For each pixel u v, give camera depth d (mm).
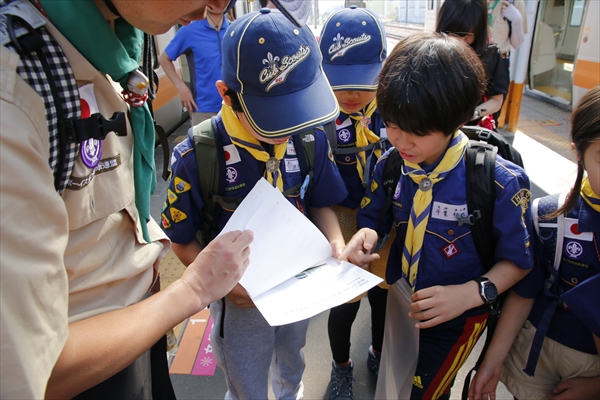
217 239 934
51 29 644
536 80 8039
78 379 657
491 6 4336
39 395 548
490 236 1215
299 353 1595
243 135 1178
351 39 1602
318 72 1204
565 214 1197
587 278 1171
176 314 796
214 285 870
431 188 1208
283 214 1187
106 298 837
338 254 1280
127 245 914
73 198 708
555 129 5781
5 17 582
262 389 1470
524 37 4879
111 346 685
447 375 1341
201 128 1217
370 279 1143
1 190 512
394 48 1170
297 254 1182
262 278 1115
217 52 3766
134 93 849
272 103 1093
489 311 1303
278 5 847
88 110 731
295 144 1272
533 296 1279
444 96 1015
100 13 687
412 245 1274
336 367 1916
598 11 5609
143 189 938
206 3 738
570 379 1252
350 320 1782
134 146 908
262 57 1050
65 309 616
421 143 1100
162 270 2727
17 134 534
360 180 1724
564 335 1255
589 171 1041
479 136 1352
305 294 1109
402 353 1325
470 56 1080
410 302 1255
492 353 1308
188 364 2152
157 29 737
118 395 885
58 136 641
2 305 506
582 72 6047
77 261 753
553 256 1229
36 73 597
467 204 1191
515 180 1156
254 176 1229
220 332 1320
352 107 1675
